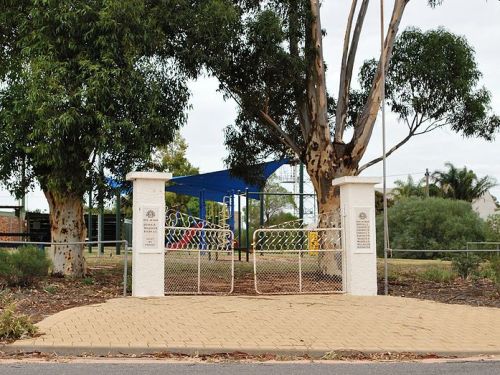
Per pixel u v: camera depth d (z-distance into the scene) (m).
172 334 9.57
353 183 14.70
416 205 36.16
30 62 15.89
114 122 15.41
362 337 9.74
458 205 36.25
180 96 18.16
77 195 17.58
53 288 14.62
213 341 9.20
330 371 7.73
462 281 18.34
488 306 13.33
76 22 15.60
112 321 10.38
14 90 16.92
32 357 8.33
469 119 21.42
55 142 15.43
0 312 10.95
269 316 11.17
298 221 16.06
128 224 37.00
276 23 17.98
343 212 14.83
